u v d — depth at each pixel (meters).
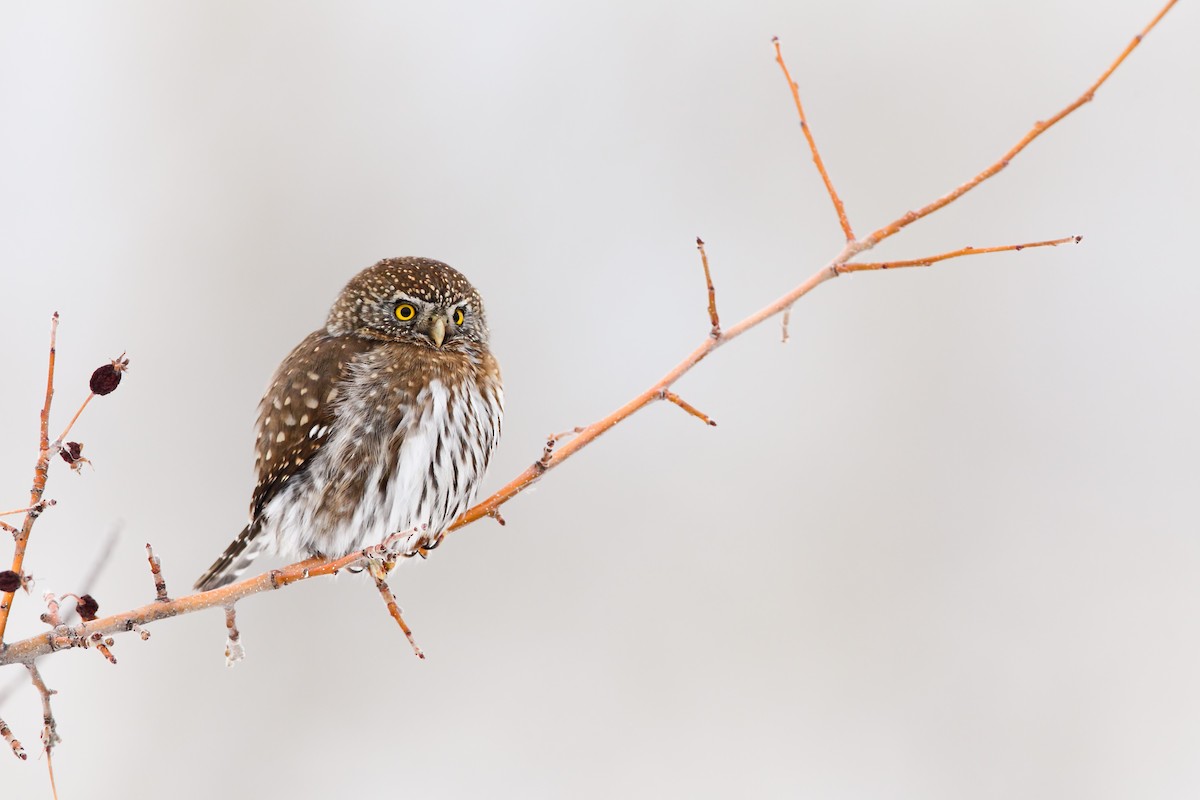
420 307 8.34
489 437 8.53
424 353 8.26
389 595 6.27
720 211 15.48
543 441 13.63
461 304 8.56
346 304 8.59
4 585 4.95
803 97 16.06
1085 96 5.63
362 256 14.74
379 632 11.94
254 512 8.29
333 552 8.04
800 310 14.59
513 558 12.68
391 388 8.03
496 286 14.84
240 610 11.68
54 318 4.92
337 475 7.96
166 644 11.52
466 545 12.59
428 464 8.06
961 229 15.22
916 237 15.15
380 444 7.98
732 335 6.21
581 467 13.34
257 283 14.42
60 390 12.98
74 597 5.29
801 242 15.20
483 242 15.07
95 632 5.27
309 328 14.28
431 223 15.08
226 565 8.46
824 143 15.89
